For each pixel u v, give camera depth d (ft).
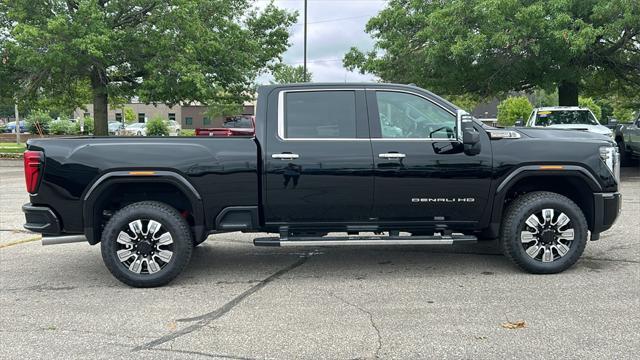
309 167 18.28
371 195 18.48
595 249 22.49
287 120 18.72
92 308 16.29
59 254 23.24
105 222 19.66
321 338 13.78
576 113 49.80
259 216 18.61
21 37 58.75
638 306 15.78
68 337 14.06
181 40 65.87
